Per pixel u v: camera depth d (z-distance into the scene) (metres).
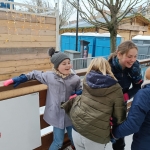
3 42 3.78
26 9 5.66
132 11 4.78
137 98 1.08
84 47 8.12
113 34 4.95
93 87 1.13
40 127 1.82
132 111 1.08
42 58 4.58
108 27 4.89
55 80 1.58
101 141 1.24
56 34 4.77
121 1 4.34
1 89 1.35
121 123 1.18
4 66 3.90
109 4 4.38
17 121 1.55
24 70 4.28
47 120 1.69
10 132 1.52
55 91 1.60
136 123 1.06
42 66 4.64
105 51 8.61
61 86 1.59
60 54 1.56
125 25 10.48
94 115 1.17
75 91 1.66
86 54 8.19
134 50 1.33
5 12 3.70
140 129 1.18
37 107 1.69
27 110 1.61
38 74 1.57
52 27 4.65
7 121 1.48
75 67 5.95
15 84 1.41
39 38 4.41
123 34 10.84
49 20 4.54
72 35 10.45
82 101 1.24
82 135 1.26
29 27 4.17
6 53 3.87
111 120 1.22
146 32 12.94
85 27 12.10
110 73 1.19
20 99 1.54
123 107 1.17
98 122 1.17
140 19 11.20
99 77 1.13
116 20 4.70
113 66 1.46
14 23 3.89
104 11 5.10
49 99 1.65
